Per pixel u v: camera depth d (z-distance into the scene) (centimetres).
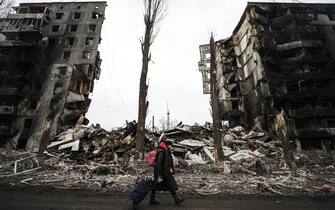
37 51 3547
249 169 1157
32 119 3070
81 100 3259
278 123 1448
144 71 1827
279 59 3400
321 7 3719
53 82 3288
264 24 3581
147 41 1909
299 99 3095
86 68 3531
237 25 4153
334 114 2928
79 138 2230
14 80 3347
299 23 3488
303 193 636
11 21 3547
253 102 3453
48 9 3831
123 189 676
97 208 471
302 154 2266
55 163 1402
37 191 638
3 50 3600
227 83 3966
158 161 503
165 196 603
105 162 1617
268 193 635
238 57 3984
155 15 1983
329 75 3084
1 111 3080
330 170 1279
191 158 1752
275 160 1639
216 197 588
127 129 2180
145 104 1761
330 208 482
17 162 1108
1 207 466
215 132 1550
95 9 3906
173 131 2330
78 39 3638
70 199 552
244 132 2731
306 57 3209
